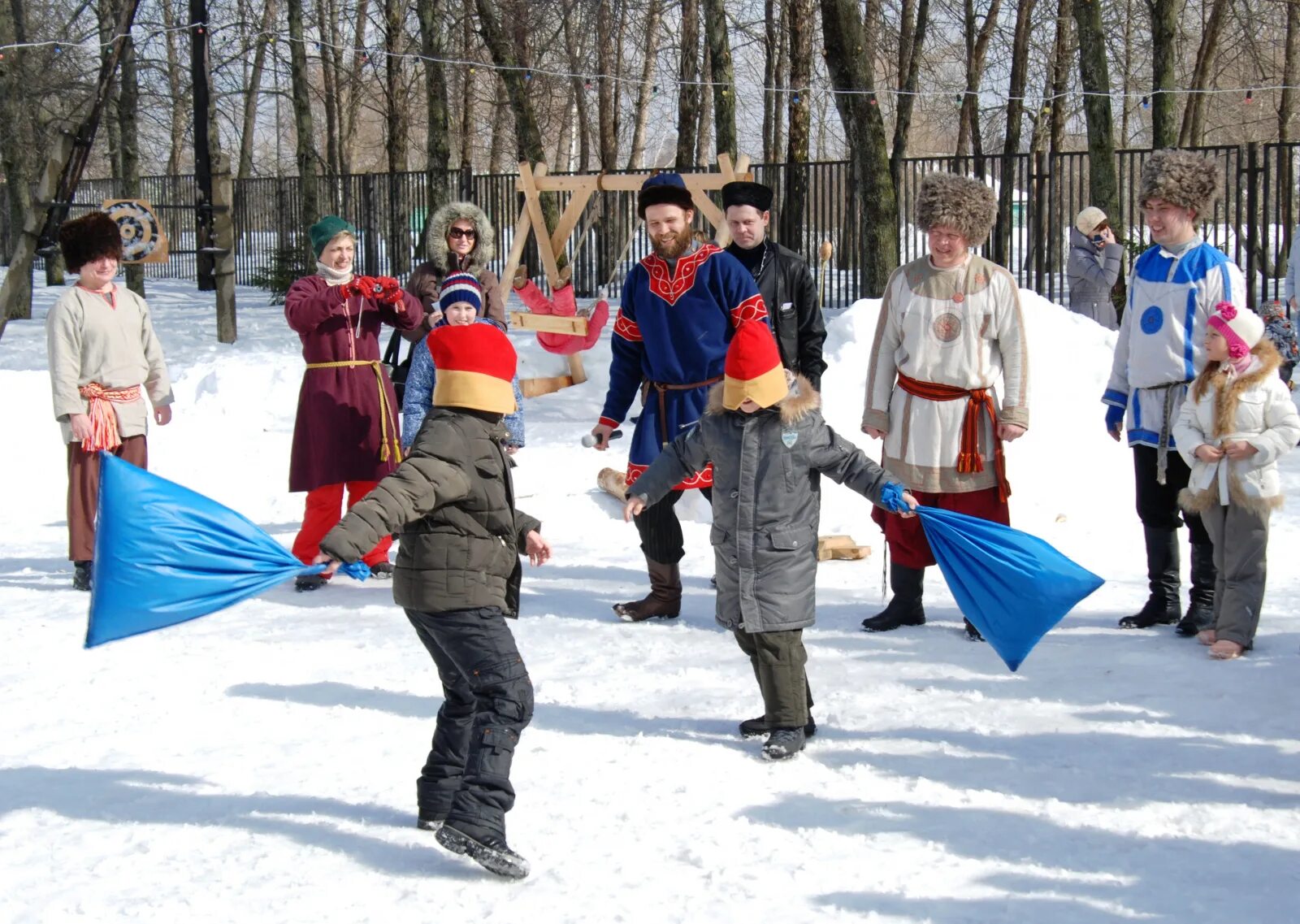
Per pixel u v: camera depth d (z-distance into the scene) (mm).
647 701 5184
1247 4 26922
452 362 3895
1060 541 7910
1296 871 3586
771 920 3375
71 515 7230
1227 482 5461
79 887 3648
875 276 14586
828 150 43062
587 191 11203
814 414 4625
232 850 3879
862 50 14422
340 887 3627
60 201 16828
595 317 11328
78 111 31594
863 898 3480
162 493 3766
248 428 11797
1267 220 15742
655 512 6254
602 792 4266
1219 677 5250
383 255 26266
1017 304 5965
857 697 5172
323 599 6969
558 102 38188
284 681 5488
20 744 4824
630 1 28016
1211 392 5562
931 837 3869
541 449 9969
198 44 17797
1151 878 3564
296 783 4402
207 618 6559
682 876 3652
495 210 21703
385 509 3641
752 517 4551
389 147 27188
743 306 6105
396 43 26844
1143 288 5973
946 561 4707
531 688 3887
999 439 6062
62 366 7039
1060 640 5887
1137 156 18547
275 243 29984
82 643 6090
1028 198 17594
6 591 7250
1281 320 8422
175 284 30578
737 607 4594
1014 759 4477
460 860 3803
